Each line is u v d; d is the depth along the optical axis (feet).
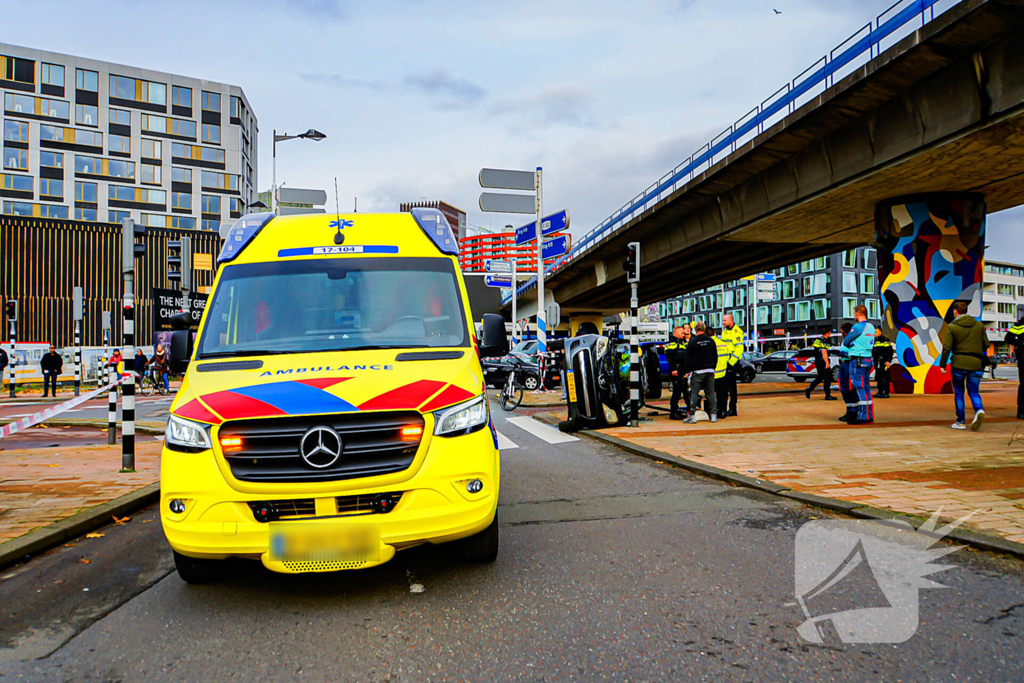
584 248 131.34
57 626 11.63
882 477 22.15
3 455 31.30
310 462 11.85
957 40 44.98
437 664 9.95
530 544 15.87
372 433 12.21
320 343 15.44
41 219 181.88
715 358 40.01
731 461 25.99
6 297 178.40
